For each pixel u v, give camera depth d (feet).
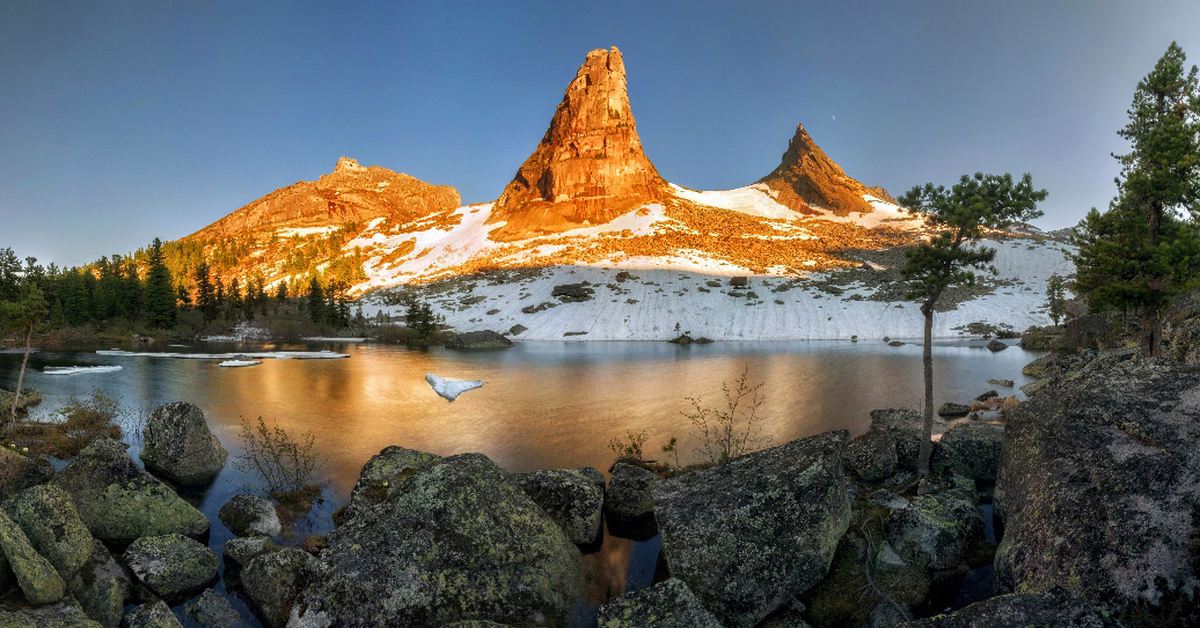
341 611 28.48
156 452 53.11
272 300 422.82
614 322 333.42
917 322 302.04
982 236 44.83
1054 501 28.71
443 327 338.13
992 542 35.29
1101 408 32.27
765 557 30.86
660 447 63.82
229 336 291.99
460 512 32.60
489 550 31.58
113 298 303.07
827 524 32.48
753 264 452.76
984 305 317.63
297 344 254.27
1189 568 21.75
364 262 601.62
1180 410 29.07
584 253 500.74
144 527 38.68
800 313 329.93
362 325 335.26
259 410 87.20
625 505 44.27
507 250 561.43
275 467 56.08
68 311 286.05
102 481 39.73
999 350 202.08
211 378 124.47
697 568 30.89
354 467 56.39
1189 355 60.23
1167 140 73.56
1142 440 28.58
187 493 49.32
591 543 39.50
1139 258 75.97
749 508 33.01
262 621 30.55
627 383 122.62
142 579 32.32
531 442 66.80
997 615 19.38
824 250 503.61
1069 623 18.48
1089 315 164.55
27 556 28.43
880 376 129.18
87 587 30.83
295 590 31.37
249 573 32.37
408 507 33.01
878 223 651.25
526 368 156.35
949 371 137.18
